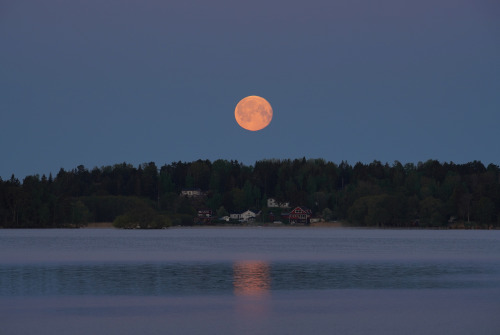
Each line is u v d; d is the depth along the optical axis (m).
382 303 179.12
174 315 160.00
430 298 188.00
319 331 141.62
